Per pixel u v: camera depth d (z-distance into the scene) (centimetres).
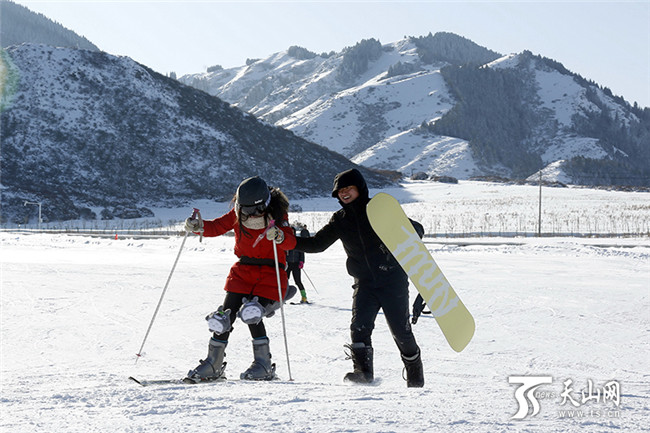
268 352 507
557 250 2467
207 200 8700
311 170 10650
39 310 1073
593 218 5341
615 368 683
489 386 440
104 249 2591
